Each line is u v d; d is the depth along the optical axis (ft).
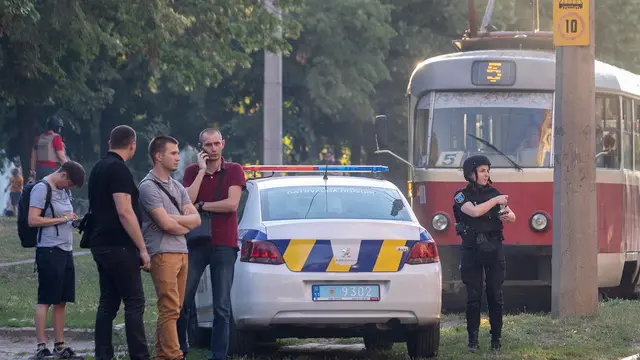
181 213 81.35
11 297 143.64
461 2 302.86
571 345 96.22
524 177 134.72
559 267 113.60
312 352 100.89
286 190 93.76
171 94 306.76
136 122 317.22
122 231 78.28
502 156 135.85
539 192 134.51
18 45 182.91
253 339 90.02
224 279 85.97
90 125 324.60
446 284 134.62
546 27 300.81
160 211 79.66
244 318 86.43
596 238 113.80
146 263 78.23
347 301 85.81
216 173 87.86
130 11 187.93
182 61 221.87
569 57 114.01
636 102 152.15
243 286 86.69
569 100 113.80
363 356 97.76
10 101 214.07
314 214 90.63
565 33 113.91
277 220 89.81
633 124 150.41
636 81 155.74
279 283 85.66
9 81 203.31
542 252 133.80
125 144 79.51
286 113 303.89
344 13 281.54
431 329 89.92
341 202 92.12
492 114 137.08
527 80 136.67
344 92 280.51
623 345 96.94
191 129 315.37
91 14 183.93
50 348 104.37
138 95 282.36
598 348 94.32
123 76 269.03
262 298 85.61
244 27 219.00
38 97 209.15
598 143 141.49
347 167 99.30
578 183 113.39
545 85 136.36
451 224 135.44
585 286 112.98
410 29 302.45
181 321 87.66
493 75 137.08
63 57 206.49
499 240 93.40
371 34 282.97
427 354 90.99
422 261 87.66
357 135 307.78
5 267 173.47
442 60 139.23
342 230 86.89
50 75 202.90
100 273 80.59
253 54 299.38
